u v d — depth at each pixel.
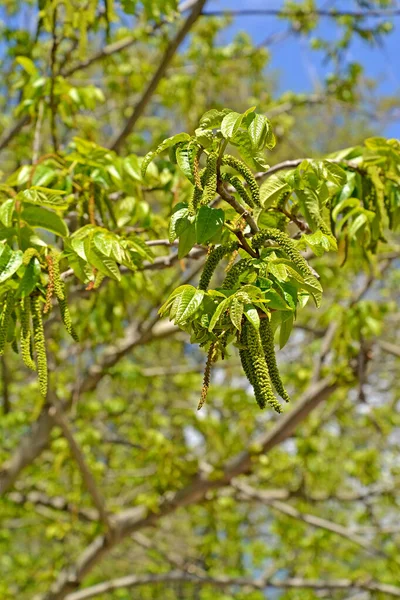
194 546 8.34
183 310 1.70
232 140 1.93
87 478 4.98
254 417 6.83
